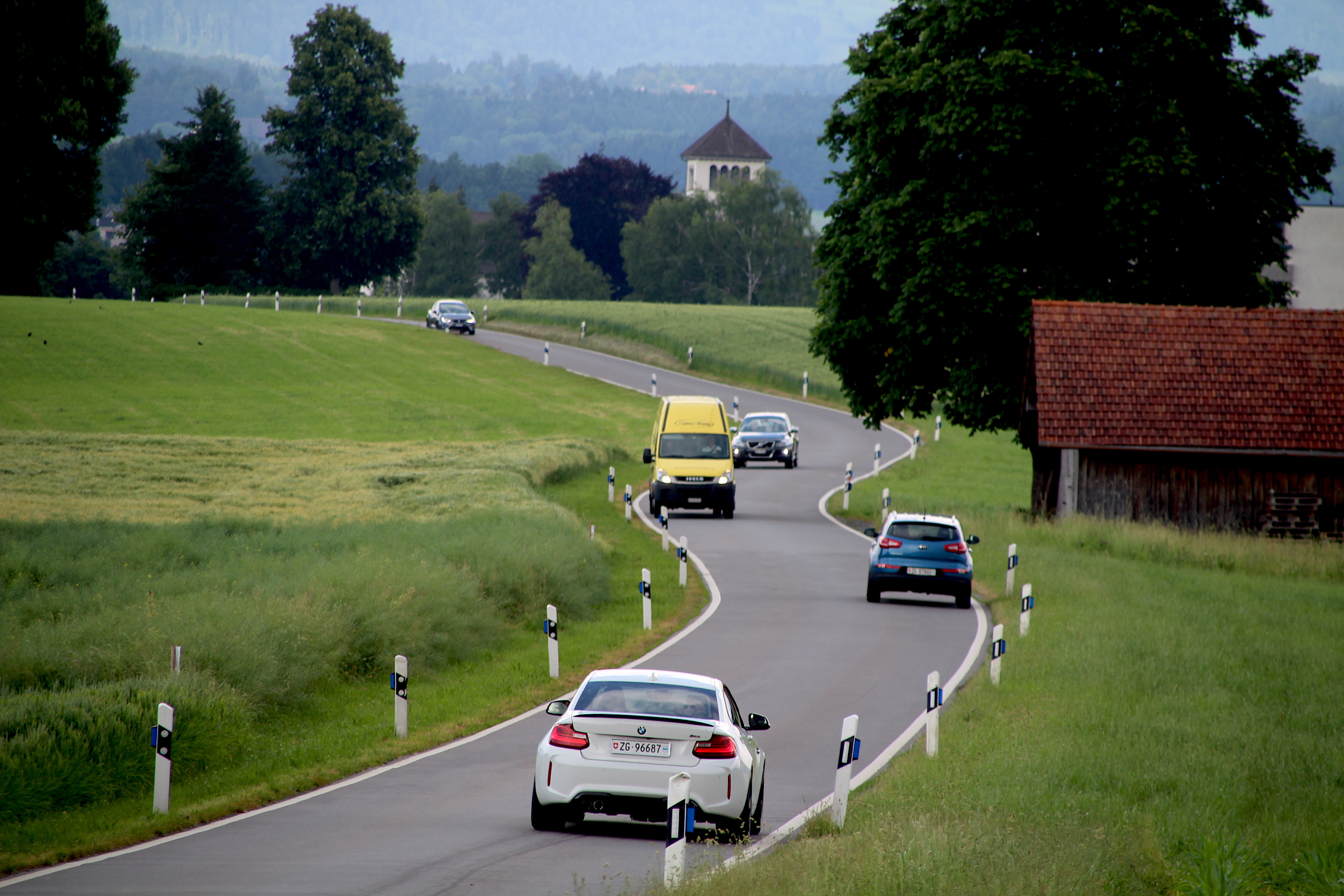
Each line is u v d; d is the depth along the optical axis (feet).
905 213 498.28
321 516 451.53
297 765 193.26
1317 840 142.20
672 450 520.83
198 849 142.51
